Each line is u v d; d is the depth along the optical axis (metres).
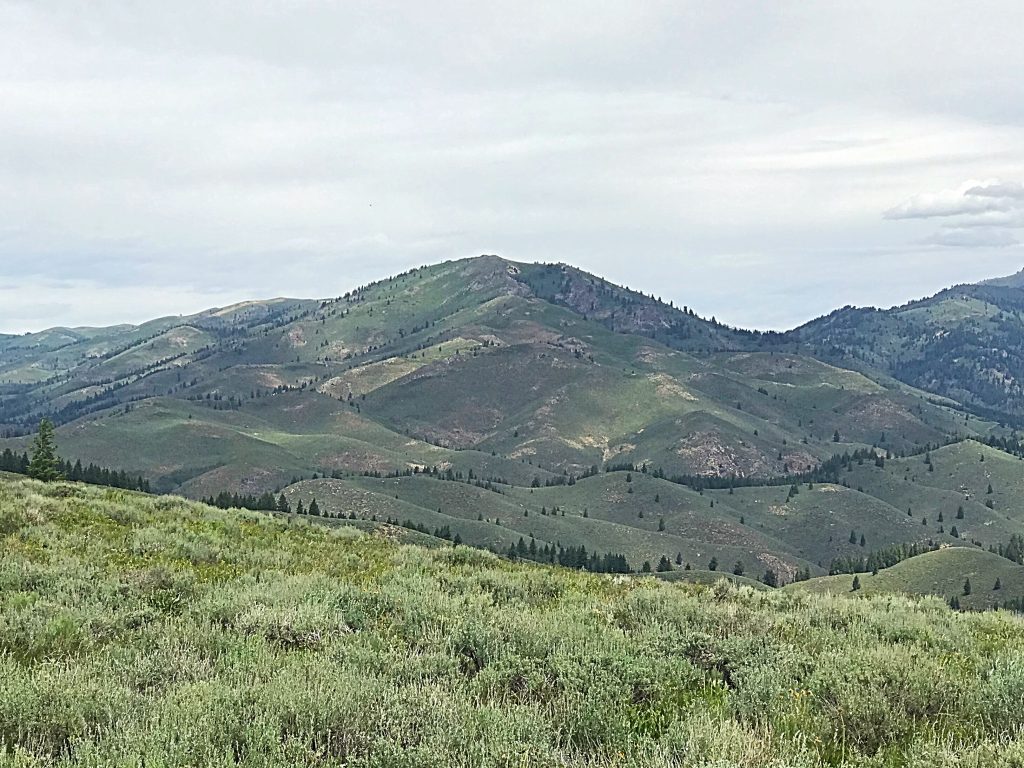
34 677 6.25
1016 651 9.67
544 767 5.38
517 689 7.36
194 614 9.80
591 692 6.76
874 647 9.24
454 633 8.77
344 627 9.33
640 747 5.79
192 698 5.95
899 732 6.45
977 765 5.42
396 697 6.14
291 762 5.11
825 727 6.44
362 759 5.16
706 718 6.23
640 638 9.20
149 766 4.82
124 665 7.12
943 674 7.68
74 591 10.24
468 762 5.25
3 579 10.88
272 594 10.66
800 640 10.09
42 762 5.09
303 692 6.07
